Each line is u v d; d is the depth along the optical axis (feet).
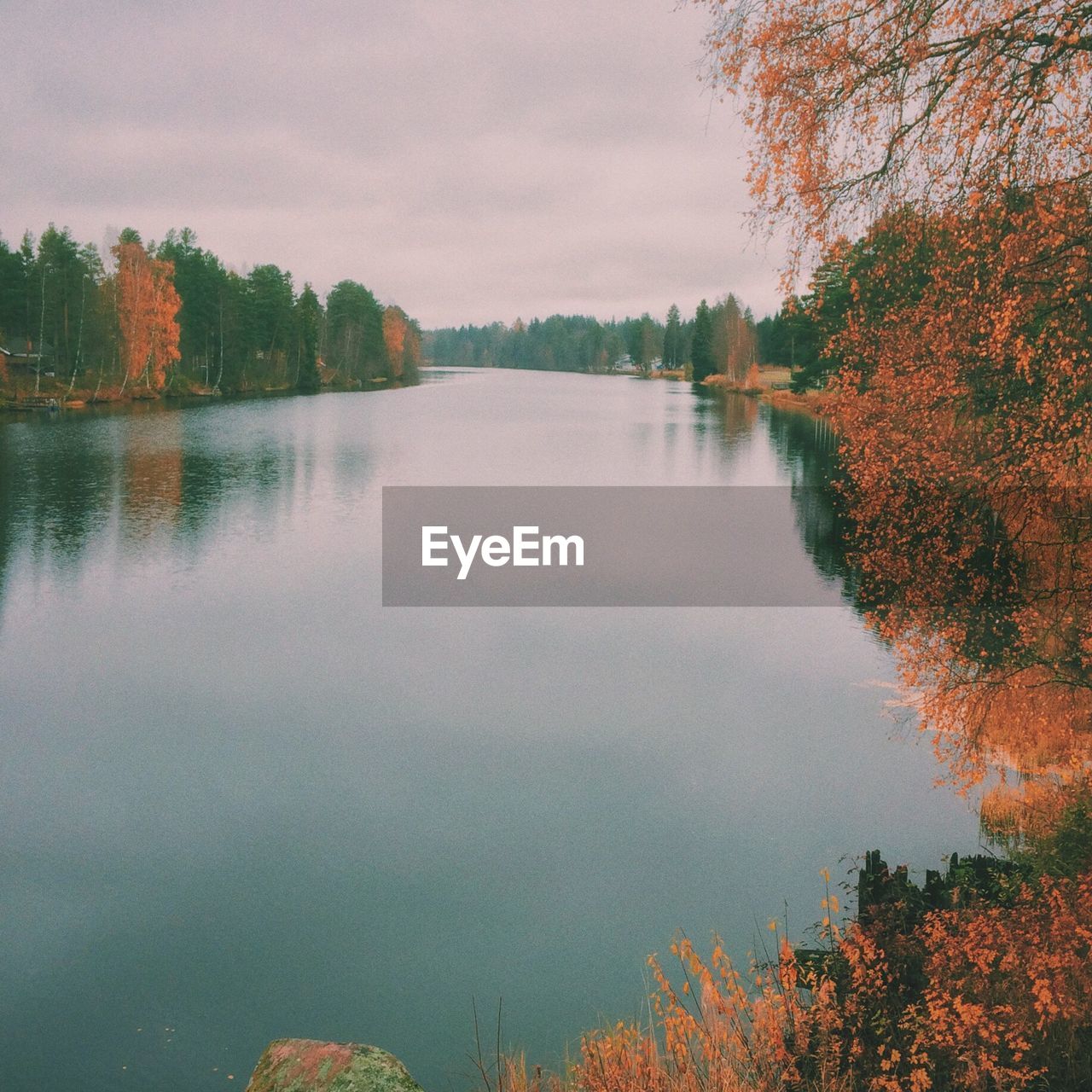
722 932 39.34
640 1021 33.24
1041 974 21.74
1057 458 32.68
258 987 36.70
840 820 48.08
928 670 50.34
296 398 373.20
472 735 61.26
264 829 49.32
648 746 59.21
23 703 65.67
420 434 241.14
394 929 40.52
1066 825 33.63
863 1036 22.66
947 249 31.07
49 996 36.24
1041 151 27.61
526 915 41.32
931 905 28.48
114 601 89.92
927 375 33.27
